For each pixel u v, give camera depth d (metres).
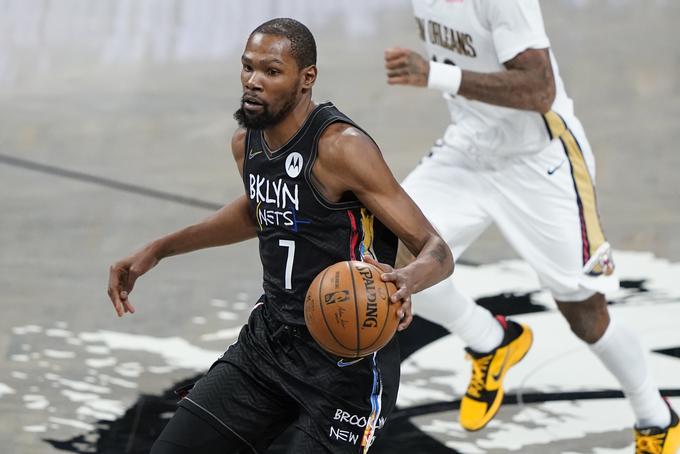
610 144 24.77
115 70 31.14
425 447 13.10
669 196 21.98
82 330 16.52
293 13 35.84
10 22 35.31
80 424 13.58
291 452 9.28
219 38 33.91
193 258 19.83
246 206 10.48
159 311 17.33
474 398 13.49
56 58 32.16
